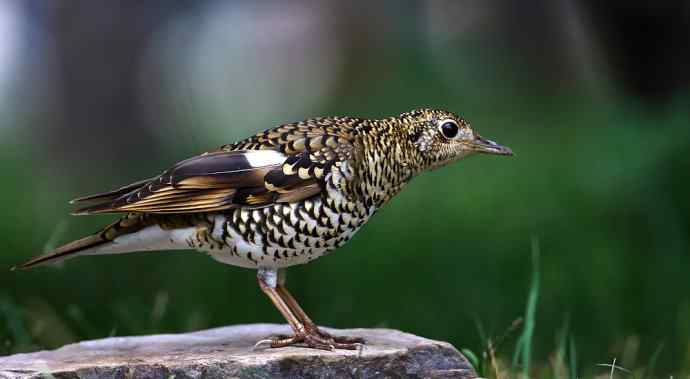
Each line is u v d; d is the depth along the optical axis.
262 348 6.83
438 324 11.72
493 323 11.47
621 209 13.35
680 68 11.68
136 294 12.38
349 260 13.66
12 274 12.96
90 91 21.48
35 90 23.48
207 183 6.69
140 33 21.78
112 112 21.59
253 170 6.69
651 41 11.56
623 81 12.05
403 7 25.73
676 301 11.68
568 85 22.70
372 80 27.70
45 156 21.98
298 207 6.69
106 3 21.48
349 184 6.81
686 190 12.12
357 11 30.34
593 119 18.69
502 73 23.66
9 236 15.00
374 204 7.10
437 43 24.84
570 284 12.30
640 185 12.38
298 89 31.47
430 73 24.20
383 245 14.14
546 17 23.30
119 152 21.62
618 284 12.09
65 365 6.32
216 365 6.32
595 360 10.72
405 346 6.76
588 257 12.80
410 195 16.91
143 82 22.14
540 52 23.47
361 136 6.99
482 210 15.57
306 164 6.72
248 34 31.25
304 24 32.09
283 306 6.92
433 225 15.12
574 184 15.36
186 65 25.81
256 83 31.03
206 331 7.66
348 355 6.48
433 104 23.05
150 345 7.09
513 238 14.09
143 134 21.95
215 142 24.61
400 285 12.88
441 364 6.73
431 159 7.42
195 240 6.87
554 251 13.43
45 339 10.02
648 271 12.23
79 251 6.98
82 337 10.50
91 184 20.17
